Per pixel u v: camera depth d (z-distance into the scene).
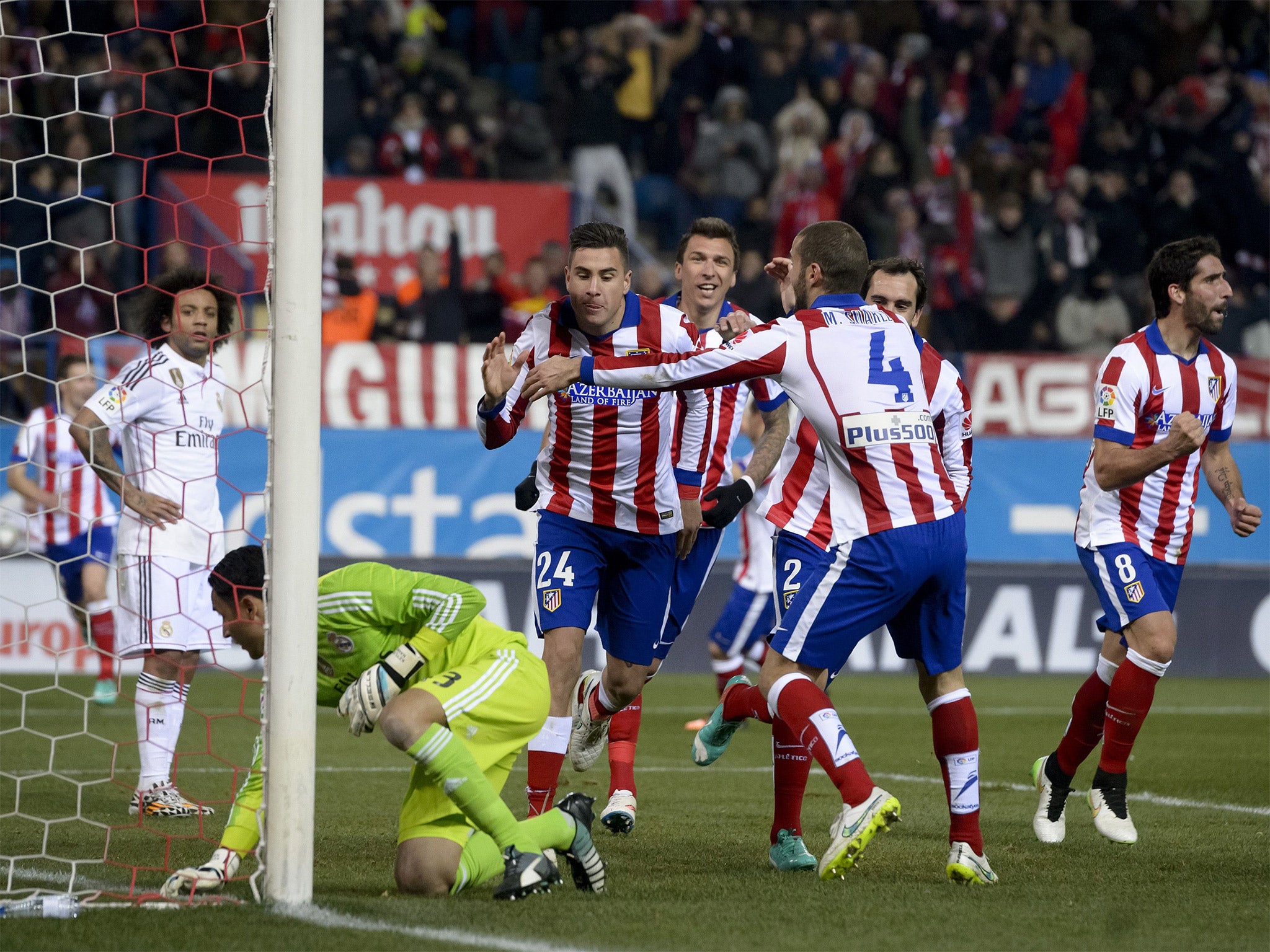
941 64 61.44
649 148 58.28
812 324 15.05
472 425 42.06
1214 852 17.59
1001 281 54.09
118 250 49.19
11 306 47.16
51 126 51.00
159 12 54.19
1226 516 44.62
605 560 18.44
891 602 15.06
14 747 27.64
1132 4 63.25
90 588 33.69
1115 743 18.28
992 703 36.91
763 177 57.91
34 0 52.81
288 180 13.77
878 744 29.05
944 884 15.18
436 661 15.27
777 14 62.91
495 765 14.80
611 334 17.86
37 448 33.72
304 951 11.61
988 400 44.38
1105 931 12.80
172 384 21.64
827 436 14.99
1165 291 19.12
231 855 14.46
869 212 55.06
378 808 20.50
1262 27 63.88
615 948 11.83
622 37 58.31
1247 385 44.62
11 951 11.64
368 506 41.44
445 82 57.41
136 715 20.88
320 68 13.94
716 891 14.62
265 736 13.85
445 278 49.59
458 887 14.08
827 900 14.12
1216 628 44.31
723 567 43.94
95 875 15.45
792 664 15.31
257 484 39.09
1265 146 59.19
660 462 18.16
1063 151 60.00
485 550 41.91
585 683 19.72
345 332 48.47
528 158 55.91
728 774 25.55
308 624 13.73
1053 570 43.94
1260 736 30.91
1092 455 19.23
